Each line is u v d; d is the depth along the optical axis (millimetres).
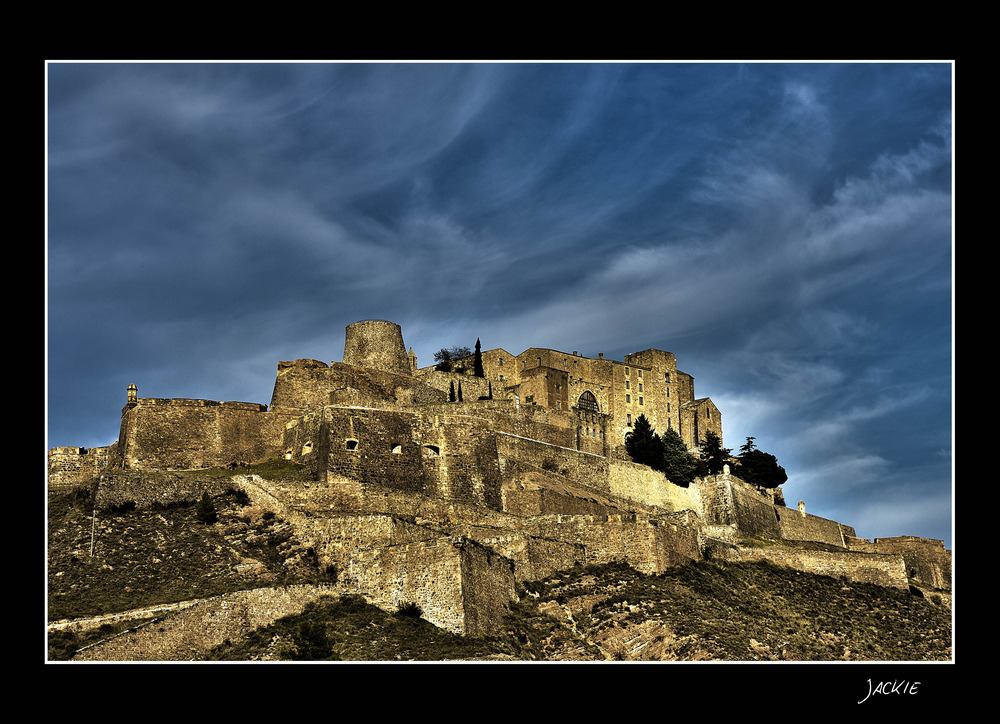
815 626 107188
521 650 88562
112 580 92875
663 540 108250
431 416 123562
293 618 89375
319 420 118688
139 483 107000
